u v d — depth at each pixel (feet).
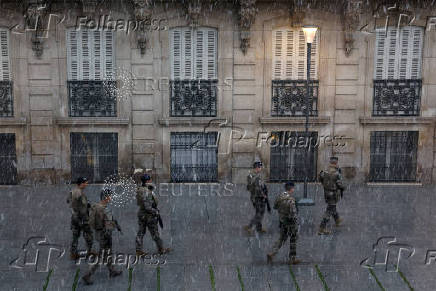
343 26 53.78
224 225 44.14
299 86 55.01
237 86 54.90
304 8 53.21
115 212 47.32
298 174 57.11
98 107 55.01
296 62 54.80
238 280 34.22
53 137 55.26
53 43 53.67
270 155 56.59
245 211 47.93
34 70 54.08
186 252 38.45
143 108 55.06
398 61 55.06
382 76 55.31
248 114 55.47
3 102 54.49
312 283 33.91
